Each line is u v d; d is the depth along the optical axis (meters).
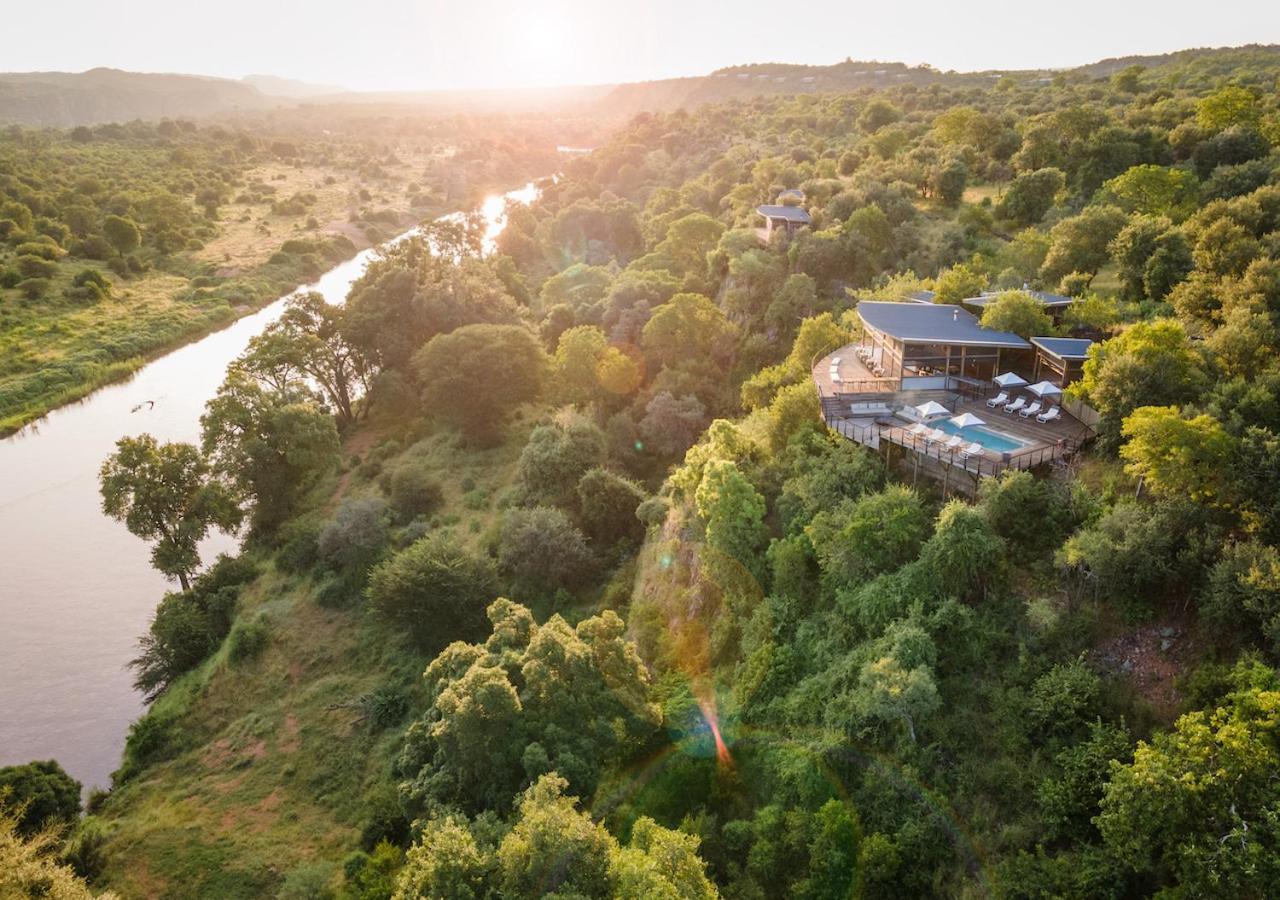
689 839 30.14
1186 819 24.95
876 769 33.97
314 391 95.81
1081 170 92.00
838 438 49.62
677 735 42.12
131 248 166.75
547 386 88.56
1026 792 30.88
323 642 59.25
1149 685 31.59
